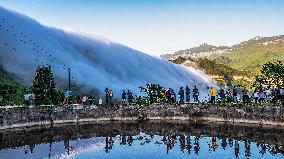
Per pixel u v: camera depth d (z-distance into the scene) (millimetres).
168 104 53156
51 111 46844
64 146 34562
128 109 52875
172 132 43219
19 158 29344
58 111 47656
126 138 39281
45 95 53219
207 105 51031
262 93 50250
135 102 56375
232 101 54094
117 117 52250
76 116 49531
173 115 52312
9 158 29266
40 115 45438
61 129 44719
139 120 52656
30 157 29734
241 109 48156
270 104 47906
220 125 47750
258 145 34531
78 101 54219
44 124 45719
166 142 36844
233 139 38094
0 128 40656
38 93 53125
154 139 38562
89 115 50688
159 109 53062
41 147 33844
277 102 48719
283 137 38312
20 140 37031
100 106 52031
